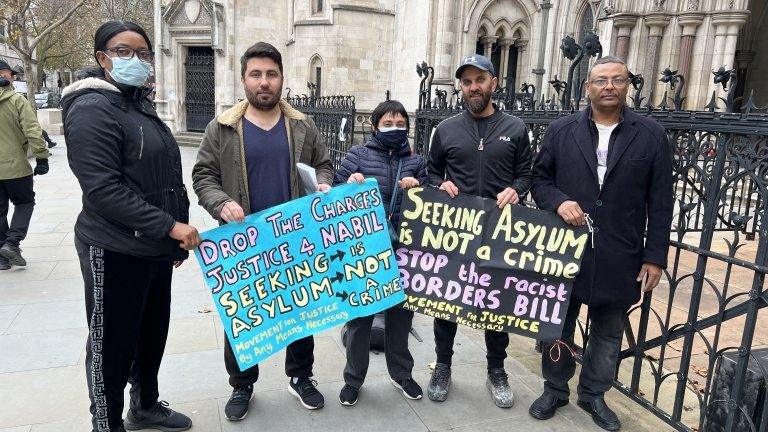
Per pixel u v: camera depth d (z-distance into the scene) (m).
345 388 3.14
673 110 3.09
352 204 2.94
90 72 2.58
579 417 3.11
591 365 3.06
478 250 3.08
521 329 3.07
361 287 2.99
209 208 2.70
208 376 3.36
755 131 2.44
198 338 3.88
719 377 2.79
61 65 36.78
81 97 2.28
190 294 4.76
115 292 2.40
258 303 2.78
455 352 3.85
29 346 3.64
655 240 2.76
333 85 14.62
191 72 19.47
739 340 4.13
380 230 3.01
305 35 15.05
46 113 18.95
